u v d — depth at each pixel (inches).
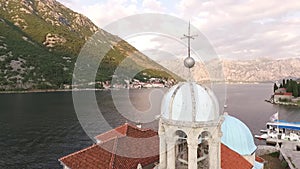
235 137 1569.9
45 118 5689.0
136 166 1353.3
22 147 3853.3
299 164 2758.4
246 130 1648.6
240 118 6348.4
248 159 1557.6
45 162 3316.9
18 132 4618.6
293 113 7062.0
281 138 3986.2
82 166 1374.3
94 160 1401.3
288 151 3134.8
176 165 1085.8
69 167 1391.5
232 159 1304.1
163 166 1050.1
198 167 1090.7
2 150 3730.3
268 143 3991.1
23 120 5526.6
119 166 1336.1
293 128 4392.2
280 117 6530.5
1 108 6963.6
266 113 7042.3
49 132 4603.8
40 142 4072.3
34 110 6668.3
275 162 3041.3
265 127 5275.6
